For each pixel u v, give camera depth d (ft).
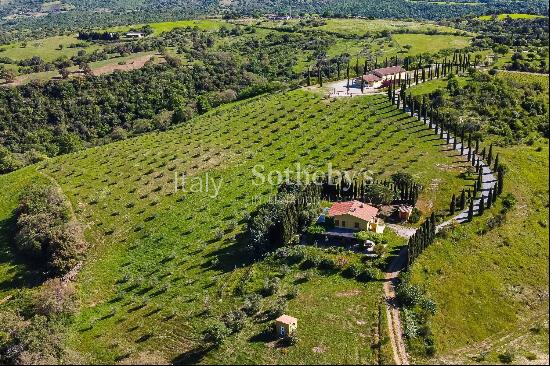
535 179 324.80
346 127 435.94
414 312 230.27
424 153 378.53
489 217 292.81
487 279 255.91
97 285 285.64
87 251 316.19
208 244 304.71
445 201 317.01
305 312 236.02
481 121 403.34
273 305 242.58
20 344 237.45
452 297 243.60
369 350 212.43
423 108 434.30
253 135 444.14
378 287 247.09
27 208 352.08
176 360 221.25
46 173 414.41
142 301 264.11
